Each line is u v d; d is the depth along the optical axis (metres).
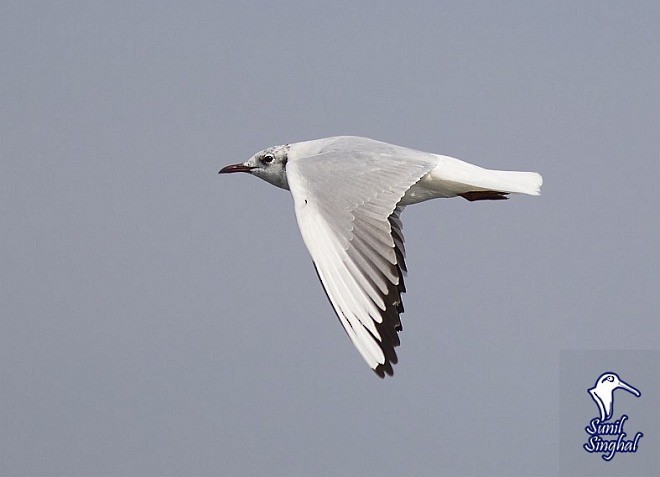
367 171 11.97
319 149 13.87
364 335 10.85
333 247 11.32
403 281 12.63
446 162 13.28
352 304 10.98
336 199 11.64
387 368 10.76
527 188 13.19
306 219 11.58
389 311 10.90
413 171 12.17
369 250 11.22
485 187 13.16
